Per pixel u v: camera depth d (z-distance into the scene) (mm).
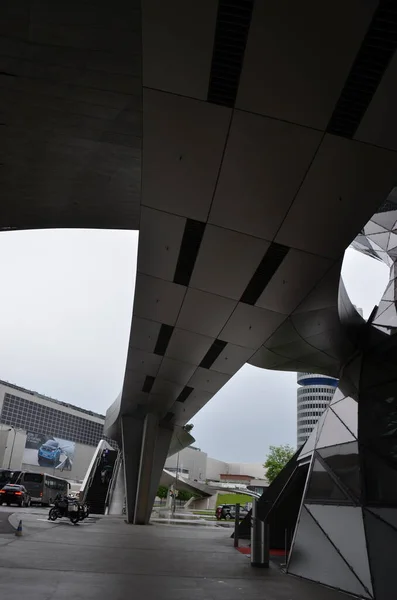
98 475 49875
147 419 28953
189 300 13859
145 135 8398
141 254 11898
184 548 14742
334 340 15625
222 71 7195
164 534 20094
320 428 15320
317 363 18109
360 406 13305
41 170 12695
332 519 10914
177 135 8328
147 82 7527
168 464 125875
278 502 17125
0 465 80375
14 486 33094
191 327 15766
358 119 7477
